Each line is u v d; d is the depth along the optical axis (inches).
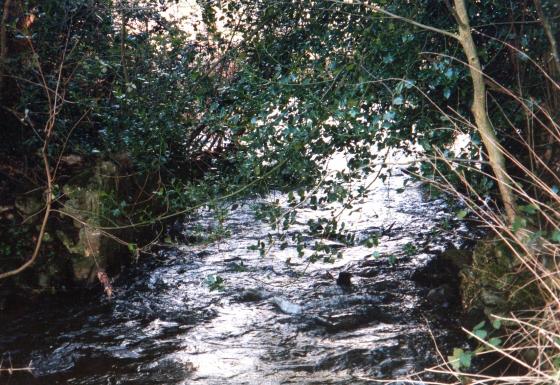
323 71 204.7
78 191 252.2
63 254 252.7
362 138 199.6
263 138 201.0
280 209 211.2
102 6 258.4
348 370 196.5
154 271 271.7
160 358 205.0
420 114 205.8
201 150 293.1
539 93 217.5
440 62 184.7
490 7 211.2
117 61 265.3
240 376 193.8
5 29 234.7
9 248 248.1
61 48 259.0
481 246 228.2
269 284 258.5
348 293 248.2
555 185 197.0
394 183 375.9
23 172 259.3
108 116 253.8
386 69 200.8
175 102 253.4
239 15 245.6
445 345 207.5
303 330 222.4
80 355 207.3
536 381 129.3
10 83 256.4
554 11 202.1
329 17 216.5
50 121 238.7
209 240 243.3
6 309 238.7
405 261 275.6
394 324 223.9
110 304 244.5
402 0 199.8
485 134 170.9
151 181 281.7
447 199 251.4
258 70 223.1
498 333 197.5
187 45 270.7
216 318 232.7
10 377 194.4
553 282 151.7
